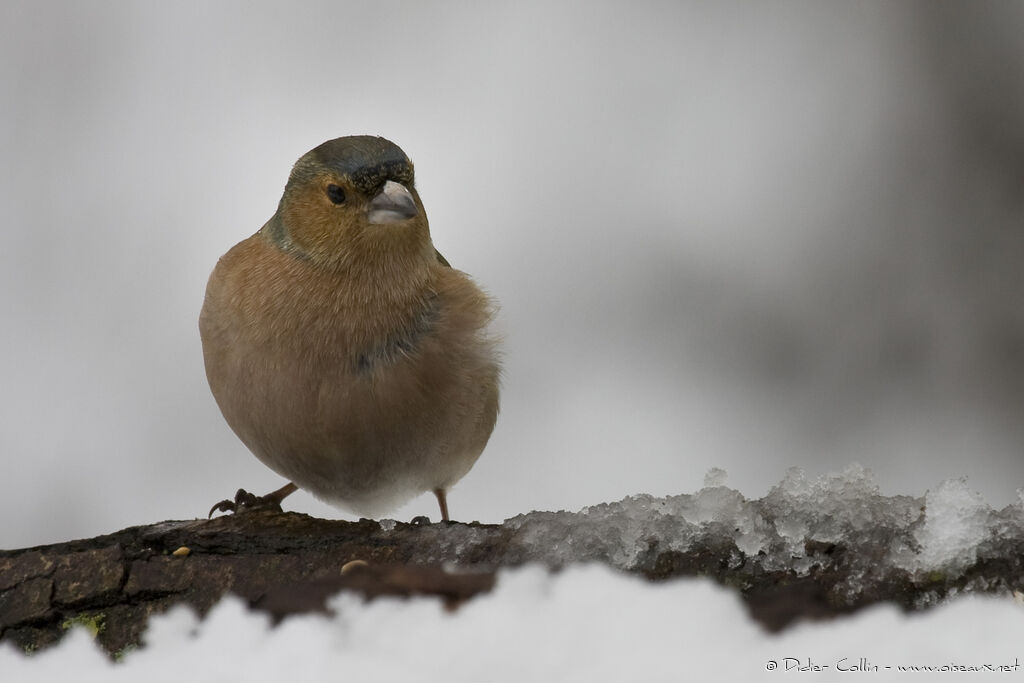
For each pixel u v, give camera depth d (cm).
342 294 743
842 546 522
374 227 736
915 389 1348
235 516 609
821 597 506
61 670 546
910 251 1410
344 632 525
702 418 1337
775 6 1526
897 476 1302
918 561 507
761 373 1369
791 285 1398
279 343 743
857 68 1497
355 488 817
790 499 542
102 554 587
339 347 743
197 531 596
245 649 532
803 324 1380
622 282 1410
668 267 1415
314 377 745
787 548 525
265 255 763
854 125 1472
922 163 1448
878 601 501
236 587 568
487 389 801
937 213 1427
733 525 538
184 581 574
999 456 1307
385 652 508
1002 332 1354
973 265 1395
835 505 536
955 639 477
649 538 545
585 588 520
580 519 570
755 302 1392
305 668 507
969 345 1355
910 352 1363
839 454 1326
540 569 541
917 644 477
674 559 536
